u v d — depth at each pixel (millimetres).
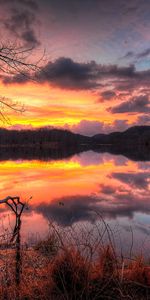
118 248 8508
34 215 13547
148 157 68312
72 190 21484
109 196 19125
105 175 31531
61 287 4809
